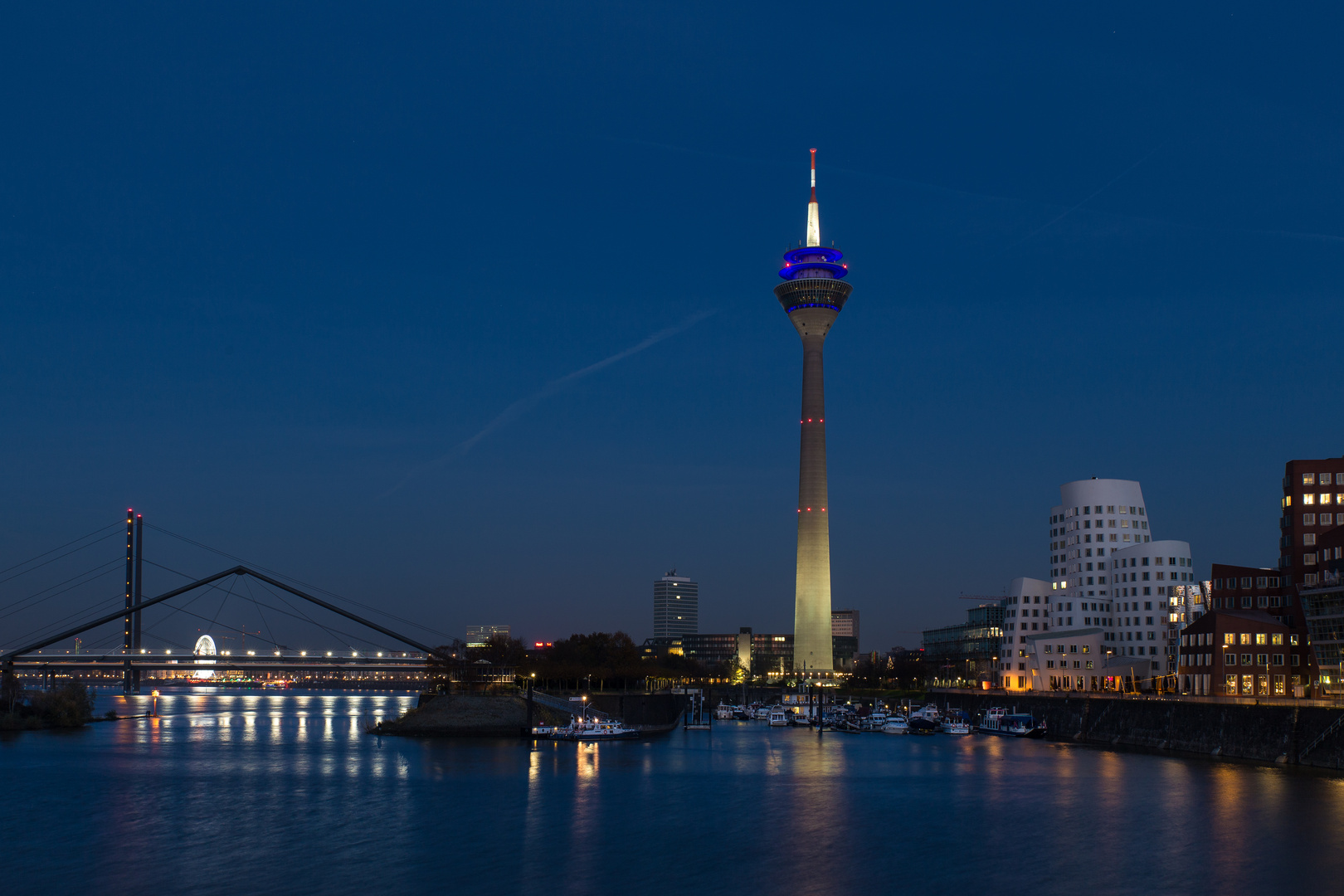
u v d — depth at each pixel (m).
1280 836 115.25
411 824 124.00
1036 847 112.06
